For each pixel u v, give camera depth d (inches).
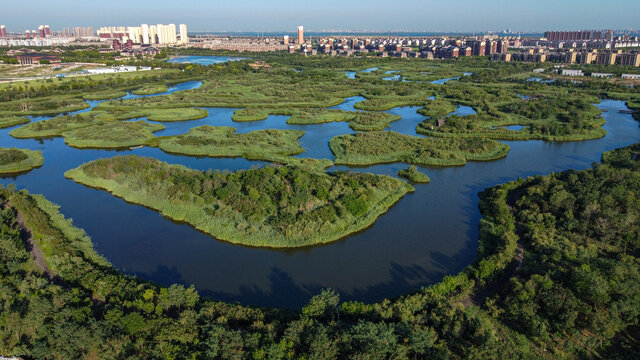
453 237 4288.9
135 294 3036.4
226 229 4264.3
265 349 2464.3
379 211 4753.9
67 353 2497.5
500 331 2805.1
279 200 4672.7
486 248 3946.9
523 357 2511.1
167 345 2539.4
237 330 2748.5
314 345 2468.0
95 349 2581.2
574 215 4320.9
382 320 2751.0
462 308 2906.0
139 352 2527.1
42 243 3885.3
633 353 2573.8
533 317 2790.4
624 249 3784.5
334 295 3198.8
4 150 6633.9
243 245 4092.0
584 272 3100.4
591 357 2603.3
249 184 4987.7
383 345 2485.2
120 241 4178.2
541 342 2694.4
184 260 3863.2
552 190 4771.2
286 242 4042.8
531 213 4431.6
